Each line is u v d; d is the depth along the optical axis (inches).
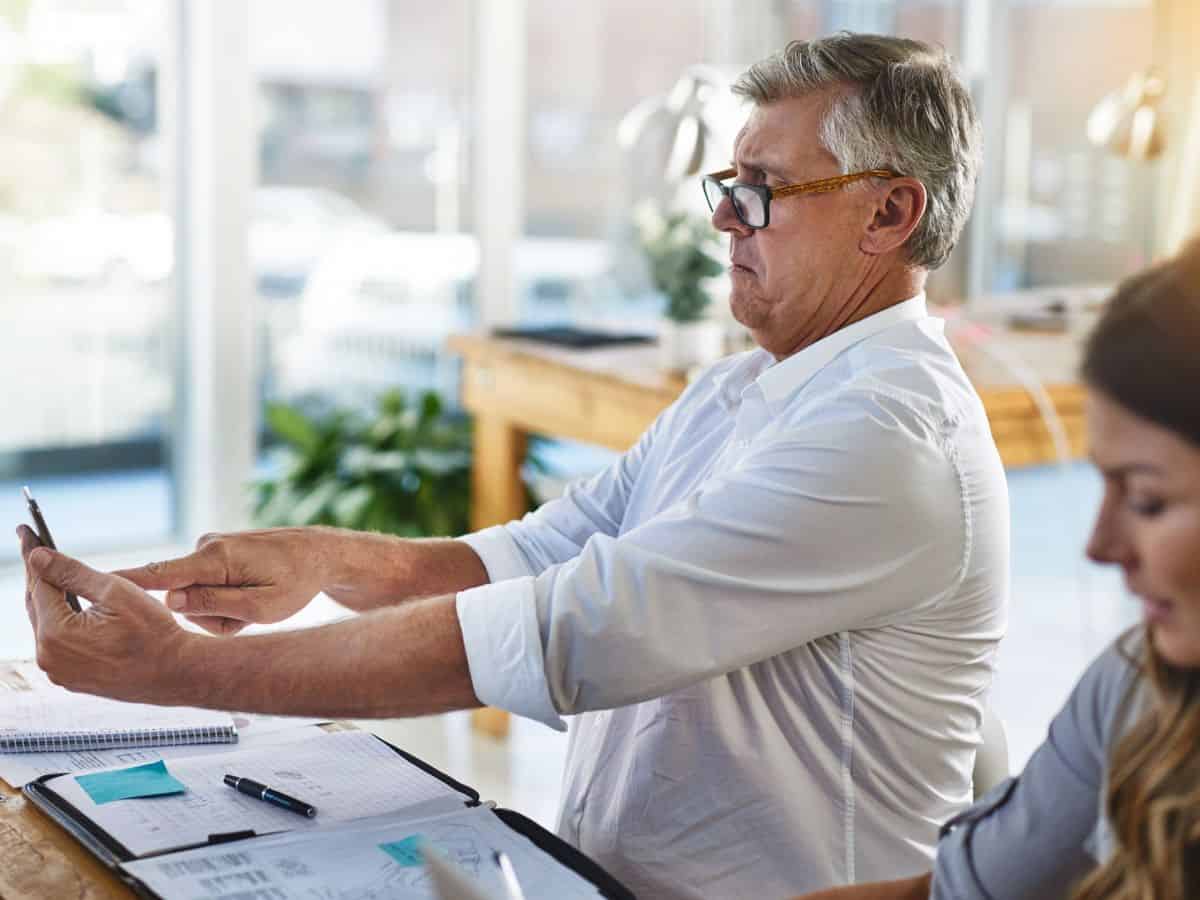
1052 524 217.9
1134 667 42.8
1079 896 41.1
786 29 224.7
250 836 53.5
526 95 206.2
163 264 185.6
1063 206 250.1
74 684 56.1
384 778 60.0
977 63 240.7
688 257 133.1
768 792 59.9
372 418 188.1
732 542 55.5
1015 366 131.7
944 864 47.2
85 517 187.0
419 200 201.6
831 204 61.8
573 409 138.6
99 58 177.3
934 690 60.4
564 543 73.5
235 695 55.7
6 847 52.9
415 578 70.9
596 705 55.9
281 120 189.5
